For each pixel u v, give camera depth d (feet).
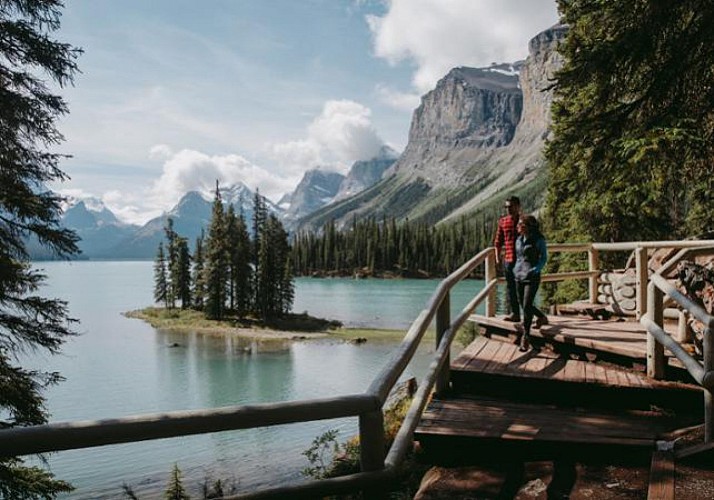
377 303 299.58
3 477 24.34
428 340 160.15
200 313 263.08
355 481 8.11
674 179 25.73
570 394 17.25
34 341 26.40
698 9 21.72
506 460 13.83
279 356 159.33
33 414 26.94
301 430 80.48
